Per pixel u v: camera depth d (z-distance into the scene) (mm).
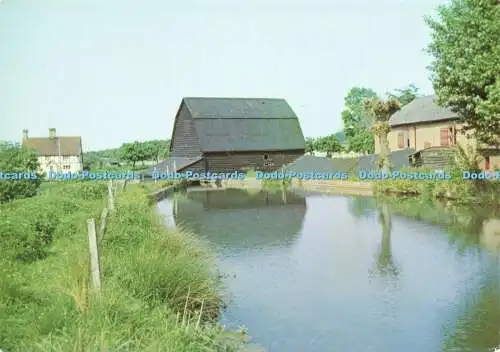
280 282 11305
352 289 10680
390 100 36969
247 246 15859
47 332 5801
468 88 18969
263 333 8133
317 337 7965
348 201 30656
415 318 8836
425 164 37438
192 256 10430
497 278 11172
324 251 14820
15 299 6836
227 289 10523
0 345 5418
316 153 72000
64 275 7703
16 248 10086
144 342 5664
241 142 61125
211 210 27453
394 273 11969
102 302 6332
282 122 64688
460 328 8258
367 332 8242
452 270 12062
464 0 18609
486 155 26641
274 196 36688
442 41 19344
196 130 60219
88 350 5105
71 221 13875
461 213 21969
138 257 8578
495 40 17328
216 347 6480
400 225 19516
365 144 59000
